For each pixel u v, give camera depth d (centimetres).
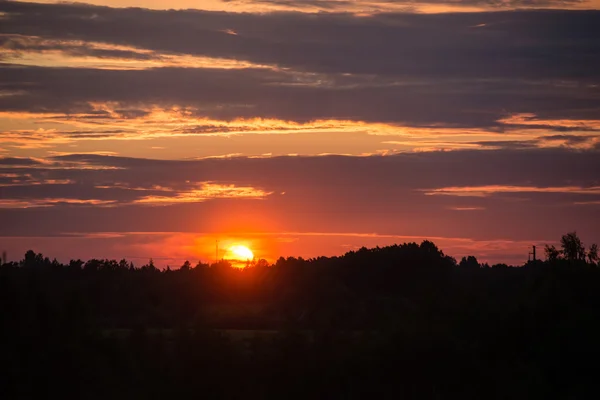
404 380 7119
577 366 7388
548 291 8188
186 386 6662
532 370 7369
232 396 6706
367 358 7188
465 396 7094
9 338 6356
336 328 7719
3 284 6612
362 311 9488
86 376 6334
